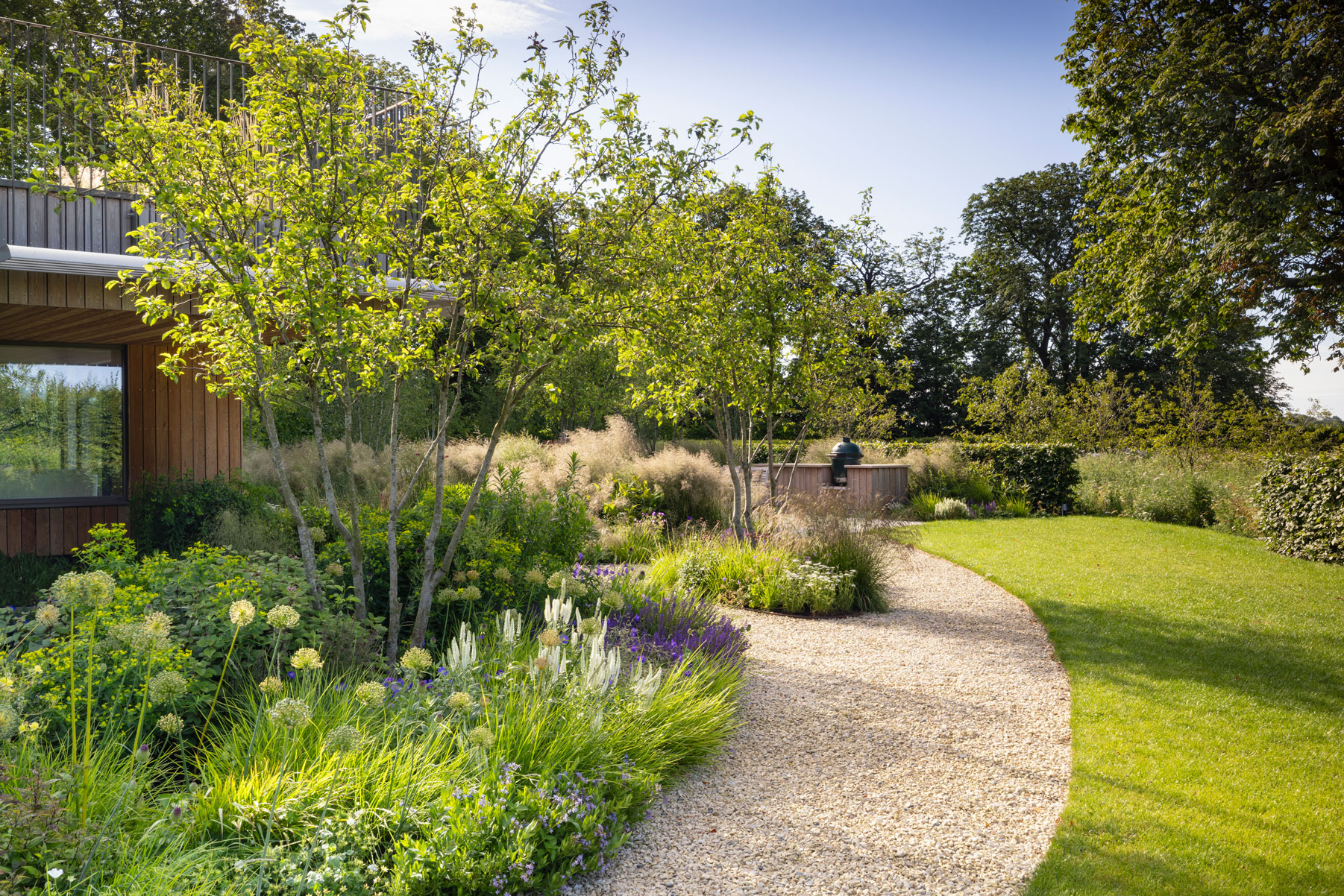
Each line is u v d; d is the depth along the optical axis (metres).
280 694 3.57
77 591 2.95
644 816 3.65
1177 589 9.42
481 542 6.10
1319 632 7.47
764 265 9.45
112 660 3.47
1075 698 5.64
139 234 4.59
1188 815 3.88
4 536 8.57
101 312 6.72
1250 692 5.80
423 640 5.11
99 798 2.76
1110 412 21.81
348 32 4.61
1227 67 11.16
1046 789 4.20
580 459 12.68
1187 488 15.68
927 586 9.78
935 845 3.57
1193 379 22.12
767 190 9.23
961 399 24.00
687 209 6.20
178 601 4.12
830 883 3.21
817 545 9.06
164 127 4.38
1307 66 10.24
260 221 5.33
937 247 33.38
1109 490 17.31
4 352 8.67
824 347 10.05
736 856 3.41
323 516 6.41
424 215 5.05
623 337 5.98
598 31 5.12
